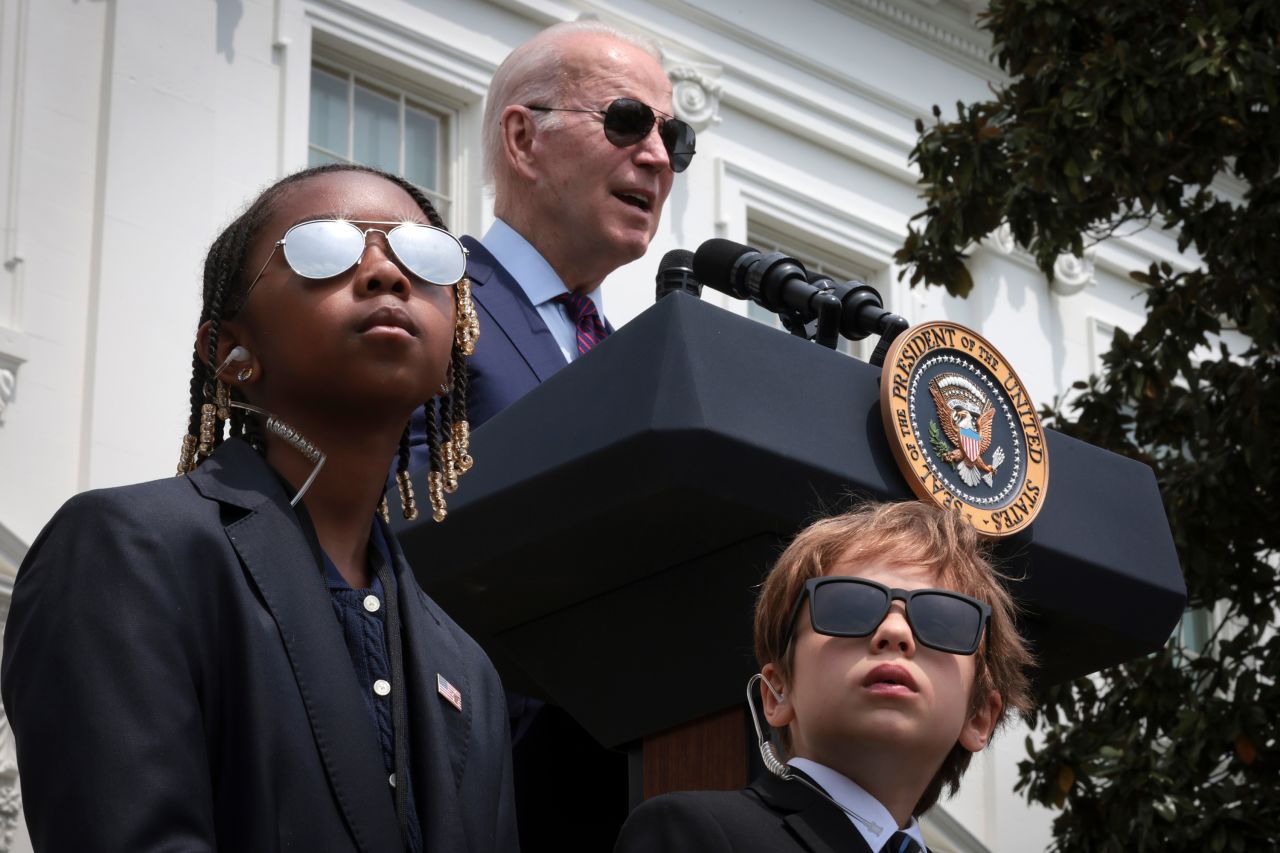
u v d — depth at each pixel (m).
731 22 15.48
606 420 2.86
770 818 2.65
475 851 2.54
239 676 2.39
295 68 12.88
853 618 2.66
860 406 2.97
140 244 11.73
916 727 2.65
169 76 12.19
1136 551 3.29
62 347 11.34
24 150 11.51
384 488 2.78
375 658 2.59
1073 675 3.46
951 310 16.23
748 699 2.96
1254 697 9.98
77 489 11.14
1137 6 10.27
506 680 3.56
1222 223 10.70
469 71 13.95
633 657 3.17
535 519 3.01
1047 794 10.27
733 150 15.38
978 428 3.05
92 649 2.32
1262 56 9.90
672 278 3.39
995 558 3.07
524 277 4.66
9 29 11.63
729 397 2.80
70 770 2.26
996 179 10.66
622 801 3.91
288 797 2.34
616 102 4.75
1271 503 10.48
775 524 2.88
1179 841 9.80
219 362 2.69
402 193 2.77
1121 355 11.00
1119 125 10.23
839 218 15.84
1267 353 10.69
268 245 2.68
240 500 2.52
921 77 16.56
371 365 2.59
